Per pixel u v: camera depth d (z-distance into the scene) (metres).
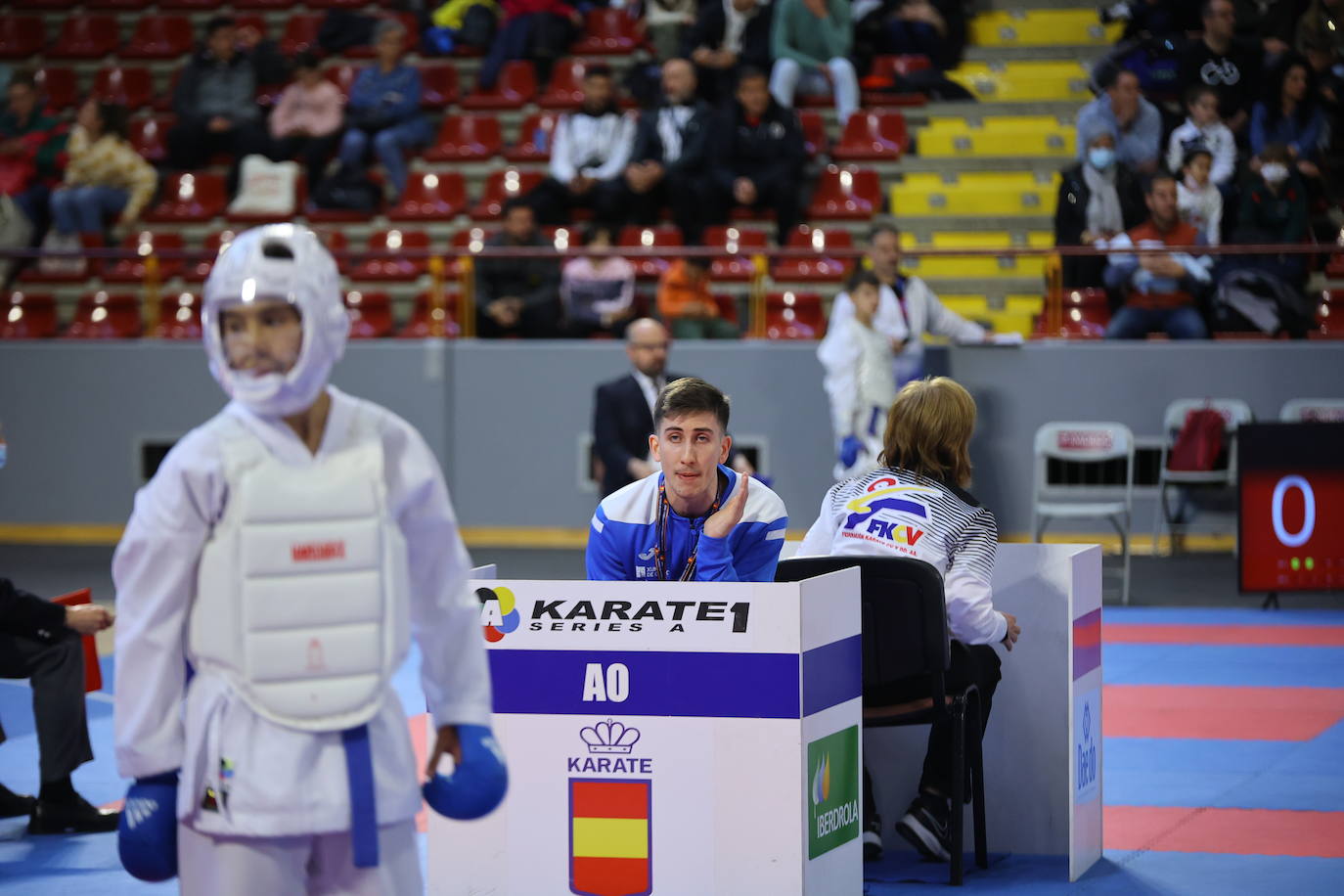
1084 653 9.73
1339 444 19.41
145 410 25.69
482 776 5.61
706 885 7.76
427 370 24.97
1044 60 30.23
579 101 30.02
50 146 27.77
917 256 25.38
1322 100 27.02
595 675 7.88
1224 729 13.80
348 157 28.59
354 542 5.34
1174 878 9.59
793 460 24.23
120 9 32.47
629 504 8.35
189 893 5.38
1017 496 23.78
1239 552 19.58
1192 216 24.77
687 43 28.80
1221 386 23.36
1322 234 25.81
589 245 25.50
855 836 8.35
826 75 29.05
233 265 5.23
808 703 7.73
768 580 8.44
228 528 5.27
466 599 5.74
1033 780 10.15
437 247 28.05
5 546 25.31
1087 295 23.91
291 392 5.24
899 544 9.29
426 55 31.11
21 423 25.95
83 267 25.95
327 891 5.46
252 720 5.26
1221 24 27.11
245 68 29.59
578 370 24.70
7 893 9.49
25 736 14.06
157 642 5.28
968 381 23.83
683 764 7.78
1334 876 9.61
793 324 24.45
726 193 26.42
